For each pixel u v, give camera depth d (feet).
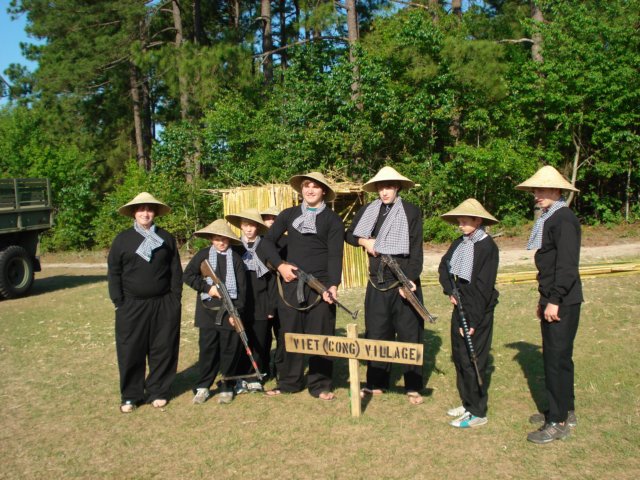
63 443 16.92
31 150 81.92
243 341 18.75
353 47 61.05
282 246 20.18
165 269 19.31
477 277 16.56
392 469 14.44
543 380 20.01
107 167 102.27
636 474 13.67
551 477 13.75
